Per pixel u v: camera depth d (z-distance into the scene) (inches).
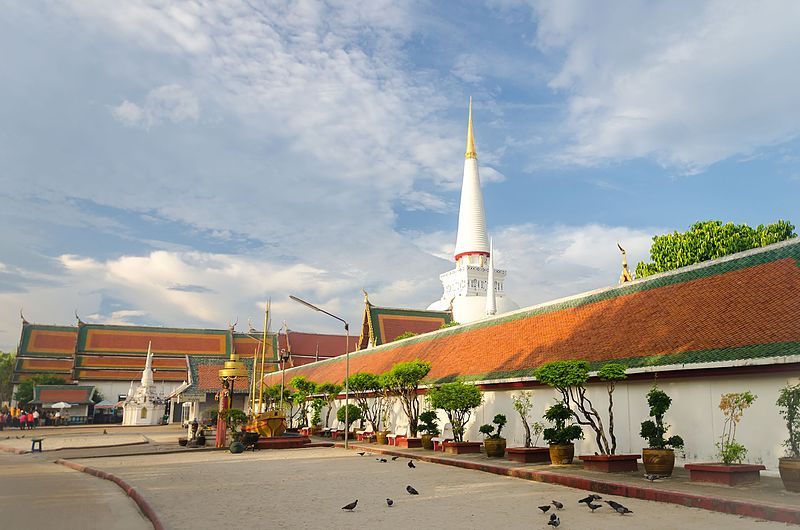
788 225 1688.0
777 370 652.7
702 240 1718.8
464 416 1234.0
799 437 576.1
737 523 436.8
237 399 3070.9
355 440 1625.2
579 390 918.4
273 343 3804.1
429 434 1231.5
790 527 422.3
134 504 592.4
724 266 858.1
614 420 863.1
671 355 776.9
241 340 3932.1
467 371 1261.1
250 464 968.3
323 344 3890.3
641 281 1000.9
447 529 420.5
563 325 1097.4
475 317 3747.5
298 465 941.8
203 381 2994.6
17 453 1381.6
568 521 446.0
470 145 4141.2
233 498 583.2
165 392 3747.5
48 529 464.1
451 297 4052.7
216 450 1352.1
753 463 674.2
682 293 887.1
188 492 628.4
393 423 1555.1
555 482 690.8
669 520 449.1
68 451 1406.3
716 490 551.8
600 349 927.0
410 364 1279.5
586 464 749.9
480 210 4069.9
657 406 677.3
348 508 500.4
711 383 733.3
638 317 924.0
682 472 699.4
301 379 1857.8
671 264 1776.6
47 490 703.7
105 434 2203.5
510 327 1282.0
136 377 3747.5
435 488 646.5
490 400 1155.9
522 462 870.4
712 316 789.9
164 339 3892.7
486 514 479.5
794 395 577.9
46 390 3435.0
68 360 3796.8
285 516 481.1
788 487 535.8
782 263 770.2
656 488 568.7
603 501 550.0
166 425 3134.8
